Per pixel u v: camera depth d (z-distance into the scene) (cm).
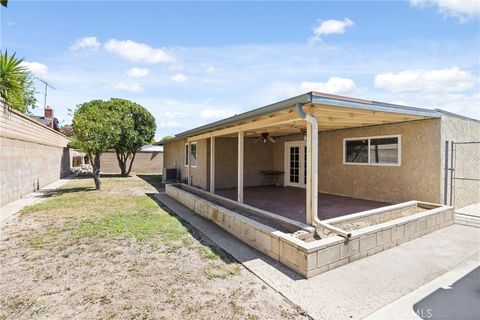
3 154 805
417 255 415
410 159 688
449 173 664
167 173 1523
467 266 378
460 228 559
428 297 301
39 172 1188
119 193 1069
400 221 467
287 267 373
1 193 787
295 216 582
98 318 264
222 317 264
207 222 612
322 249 355
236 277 347
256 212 572
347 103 439
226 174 1095
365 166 793
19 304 288
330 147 899
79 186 1288
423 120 662
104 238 498
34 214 691
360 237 399
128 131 1717
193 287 321
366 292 310
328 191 904
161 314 270
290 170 1105
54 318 264
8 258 408
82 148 1131
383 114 544
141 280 338
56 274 356
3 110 805
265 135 970
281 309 278
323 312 273
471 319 264
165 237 502
